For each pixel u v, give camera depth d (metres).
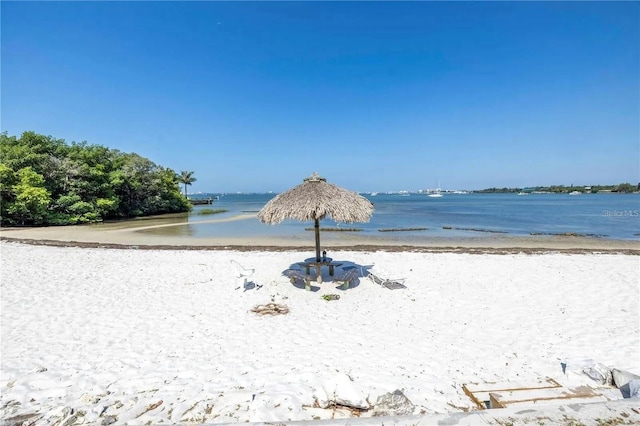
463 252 14.75
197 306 7.70
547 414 2.27
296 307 7.65
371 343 5.78
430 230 25.70
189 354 5.35
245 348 5.58
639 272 10.53
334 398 3.93
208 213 49.38
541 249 15.80
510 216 39.25
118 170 42.22
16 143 36.31
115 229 26.45
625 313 7.09
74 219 31.92
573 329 6.31
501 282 9.64
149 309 7.50
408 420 2.24
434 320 6.86
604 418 2.23
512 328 6.41
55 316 7.00
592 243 18.64
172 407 3.91
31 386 4.40
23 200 28.44
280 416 3.66
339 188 9.30
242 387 4.37
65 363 5.02
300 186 9.16
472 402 4.00
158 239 20.45
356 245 17.81
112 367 4.91
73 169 34.47
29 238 20.45
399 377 4.62
